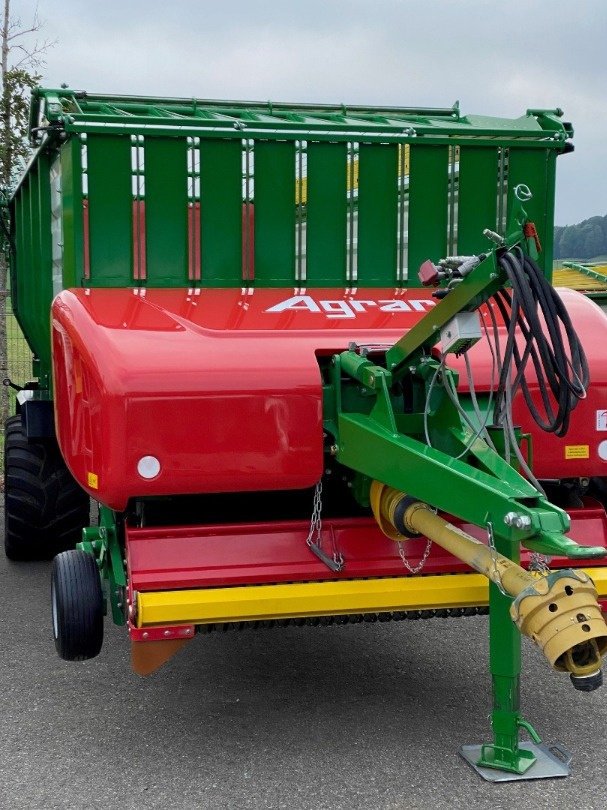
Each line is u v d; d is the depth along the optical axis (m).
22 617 5.86
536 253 3.28
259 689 4.71
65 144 4.82
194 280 4.86
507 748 3.81
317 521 4.05
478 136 5.14
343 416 4.05
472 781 3.75
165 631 3.74
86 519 6.67
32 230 6.77
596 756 3.97
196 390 3.85
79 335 4.06
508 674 3.75
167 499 4.32
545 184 5.27
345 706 4.50
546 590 3.10
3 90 10.37
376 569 4.00
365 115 6.02
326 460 4.32
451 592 3.96
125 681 4.84
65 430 4.36
